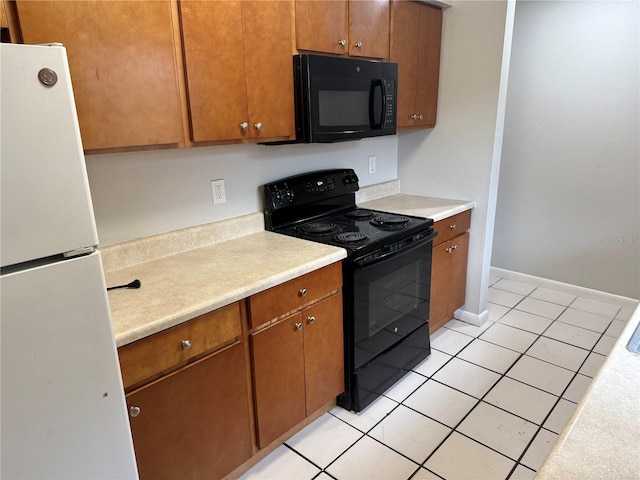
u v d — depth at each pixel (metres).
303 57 1.81
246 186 2.16
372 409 2.13
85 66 1.24
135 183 1.75
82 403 0.95
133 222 1.77
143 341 1.26
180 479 1.46
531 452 1.83
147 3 1.34
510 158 3.47
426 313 2.48
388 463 1.80
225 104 1.61
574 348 2.63
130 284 1.52
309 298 1.76
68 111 0.83
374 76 2.16
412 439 1.93
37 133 0.80
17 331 0.83
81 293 0.91
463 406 2.13
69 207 0.86
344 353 2.03
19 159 0.78
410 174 3.08
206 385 1.46
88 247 0.91
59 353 0.90
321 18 1.90
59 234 0.86
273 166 2.26
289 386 1.77
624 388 0.87
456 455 1.83
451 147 2.80
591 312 3.11
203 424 1.48
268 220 2.21
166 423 1.37
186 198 1.93
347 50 2.06
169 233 1.86
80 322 0.92
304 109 1.88
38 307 0.85
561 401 2.15
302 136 1.93
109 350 0.98
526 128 3.33
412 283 2.30
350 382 2.06
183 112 1.51
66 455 0.95
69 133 0.84
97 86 1.28
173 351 1.34
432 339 2.77
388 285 2.12
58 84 0.81
